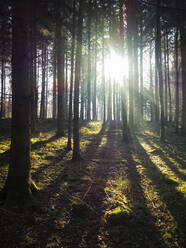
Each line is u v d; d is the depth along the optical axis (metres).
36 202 4.32
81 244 3.21
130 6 12.55
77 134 8.16
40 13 7.51
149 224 3.77
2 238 3.19
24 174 4.38
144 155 9.32
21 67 4.28
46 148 9.45
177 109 15.62
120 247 3.17
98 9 12.67
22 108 4.30
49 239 3.28
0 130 12.76
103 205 4.49
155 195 5.00
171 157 8.67
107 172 6.88
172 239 3.35
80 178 6.05
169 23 13.69
